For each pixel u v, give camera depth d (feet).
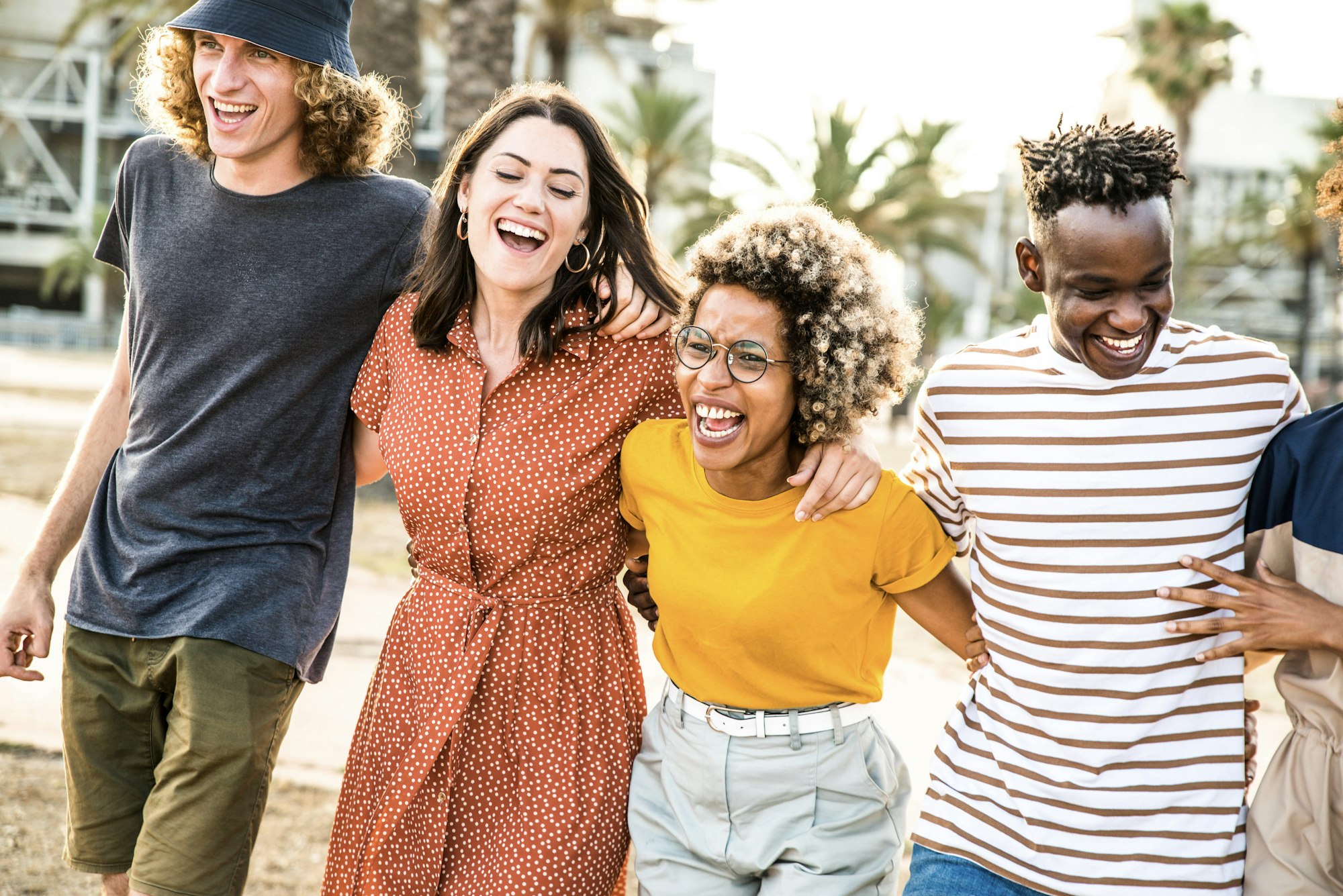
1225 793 7.64
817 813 8.24
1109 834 7.65
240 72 9.32
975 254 86.43
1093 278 7.36
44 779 14.29
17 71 140.56
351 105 9.78
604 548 9.04
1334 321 131.34
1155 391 7.73
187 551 9.44
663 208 99.76
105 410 10.36
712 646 8.25
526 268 8.79
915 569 8.34
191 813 9.09
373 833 8.82
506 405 8.95
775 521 8.16
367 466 10.54
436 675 8.87
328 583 10.09
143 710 9.71
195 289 9.57
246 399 9.54
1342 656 7.27
